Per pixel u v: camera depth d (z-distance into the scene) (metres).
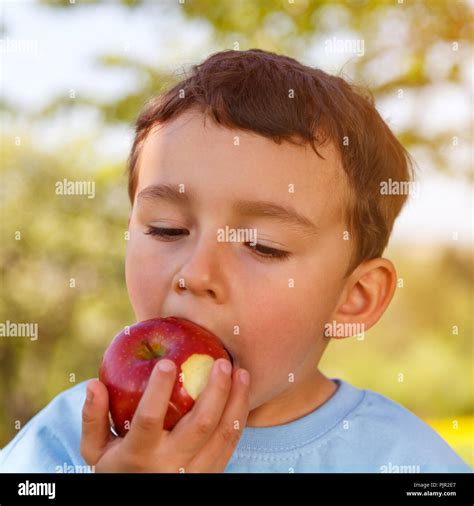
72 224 7.02
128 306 7.45
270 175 1.25
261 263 1.26
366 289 1.50
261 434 1.45
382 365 9.73
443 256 11.11
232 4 4.88
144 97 5.10
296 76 1.43
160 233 1.30
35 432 1.62
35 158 7.07
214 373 1.17
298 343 1.31
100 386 1.20
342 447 1.47
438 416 9.24
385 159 1.57
